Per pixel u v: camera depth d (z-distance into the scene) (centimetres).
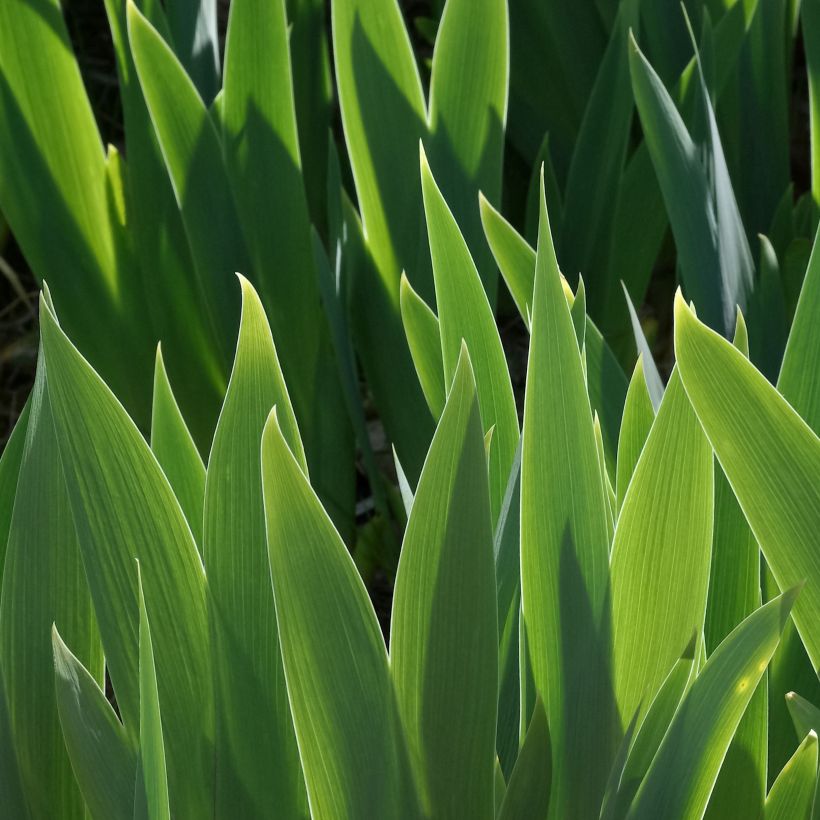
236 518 173
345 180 363
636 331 195
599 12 336
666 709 173
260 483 173
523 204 380
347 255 269
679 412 172
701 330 169
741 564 182
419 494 168
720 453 171
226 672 174
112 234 278
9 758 177
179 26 286
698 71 230
